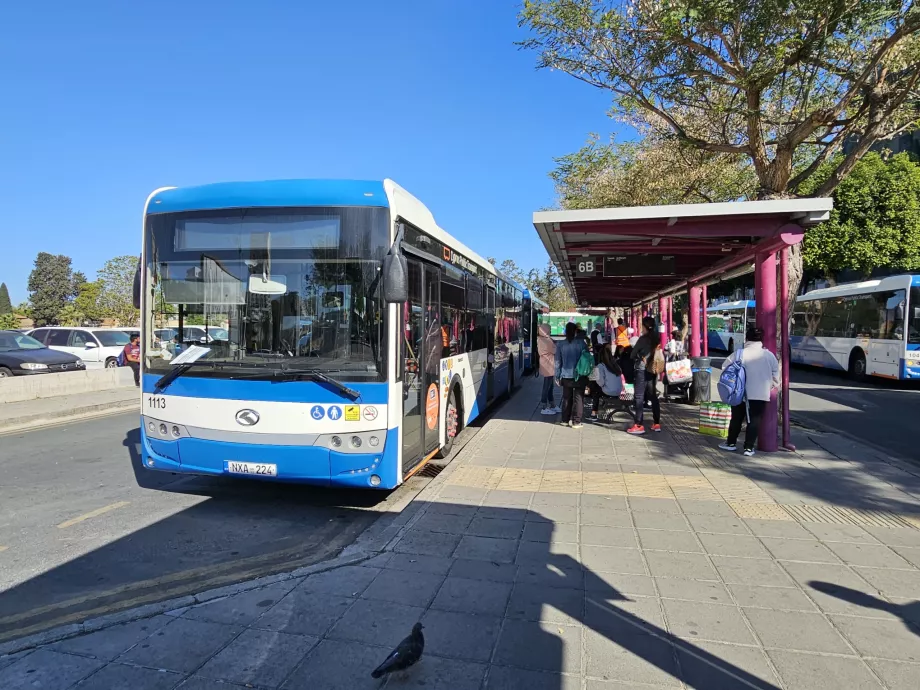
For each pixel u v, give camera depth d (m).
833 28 8.05
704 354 14.89
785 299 8.07
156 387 5.66
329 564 4.38
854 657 3.17
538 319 24.53
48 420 12.02
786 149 9.34
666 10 8.79
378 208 5.37
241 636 3.41
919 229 23.22
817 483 6.49
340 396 5.28
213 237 5.55
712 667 3.08
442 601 3.82
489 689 2.91
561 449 8.24
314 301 5.36
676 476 6.79
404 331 5.73
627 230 7.50
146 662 3.15
